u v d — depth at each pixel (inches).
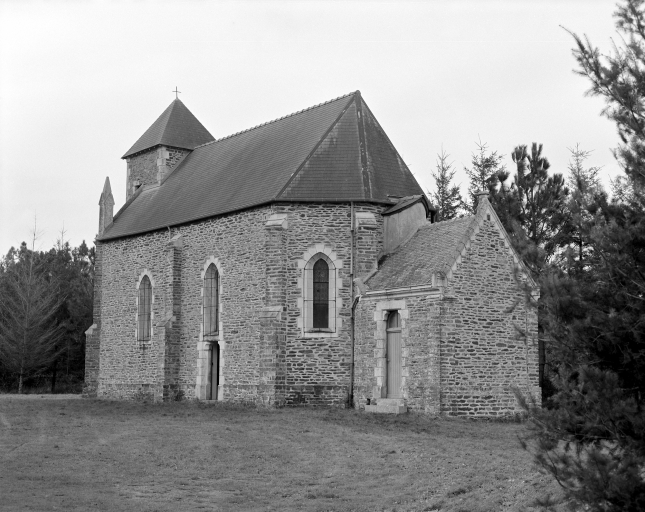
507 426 885.8
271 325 1097.4
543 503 406.0
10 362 2107.5
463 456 676.7
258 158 1301.7
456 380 948.0
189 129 1619.1
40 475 625.3
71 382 2317.9
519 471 601.0
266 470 665.0
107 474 640.4
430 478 613.0
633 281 378.0
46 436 830.5
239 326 1178.0
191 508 542.9
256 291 1154.0
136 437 818.2
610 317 370.3
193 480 629.0
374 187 1144.8
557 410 383.2
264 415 996.6
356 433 824.3
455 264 959.0
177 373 1291.8
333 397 1098.7
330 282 1117.7
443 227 1072.2
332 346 1105.4
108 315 1507.1
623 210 388.8
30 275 2175.2
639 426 349.4
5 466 658.2
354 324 1095.0
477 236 982.4
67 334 2287.2
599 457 354.0
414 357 972.6
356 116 1224.2
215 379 1251.8
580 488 362.3
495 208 1229.7
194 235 1289.4
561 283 380.8
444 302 948.6
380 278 1061.1
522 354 988.6
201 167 1464.1
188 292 1290.6
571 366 381.7
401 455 701.9
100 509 527.8
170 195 1453.0
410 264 1040.8
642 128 387.2
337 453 724.7
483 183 1705.2
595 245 385.7
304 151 1197.1
